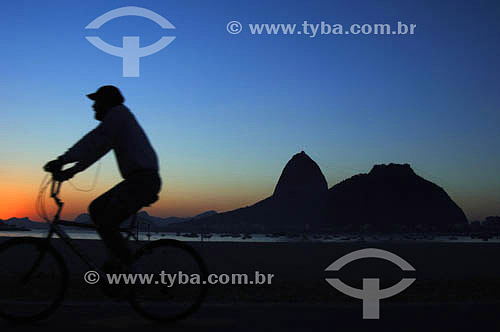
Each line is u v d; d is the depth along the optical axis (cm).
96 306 472
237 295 582
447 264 927
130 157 374
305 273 778
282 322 407
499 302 547
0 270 384
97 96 398
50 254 388
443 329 388
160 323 388
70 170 375
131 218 391
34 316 384
